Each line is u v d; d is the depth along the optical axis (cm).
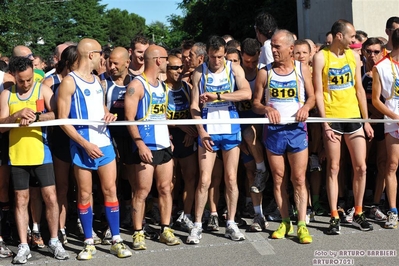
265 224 638
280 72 585
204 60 654
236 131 595
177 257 555
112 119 547
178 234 637
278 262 532
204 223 670
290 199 731
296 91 583
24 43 3612
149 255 564
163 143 579
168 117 621
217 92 589
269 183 786
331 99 613
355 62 615
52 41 4403
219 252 566
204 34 2841
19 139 542
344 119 602
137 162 573
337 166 617
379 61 631
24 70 534
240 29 2656
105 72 635
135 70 642
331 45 614
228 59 646
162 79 652
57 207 563
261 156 629
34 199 591
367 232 618
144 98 567
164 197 596
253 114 640
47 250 588
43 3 4538
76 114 540
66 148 600
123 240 617
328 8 1444
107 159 554
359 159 621
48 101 559
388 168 634
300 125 586
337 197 640
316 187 687
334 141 611
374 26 1286
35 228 596
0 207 607
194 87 596
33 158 543
